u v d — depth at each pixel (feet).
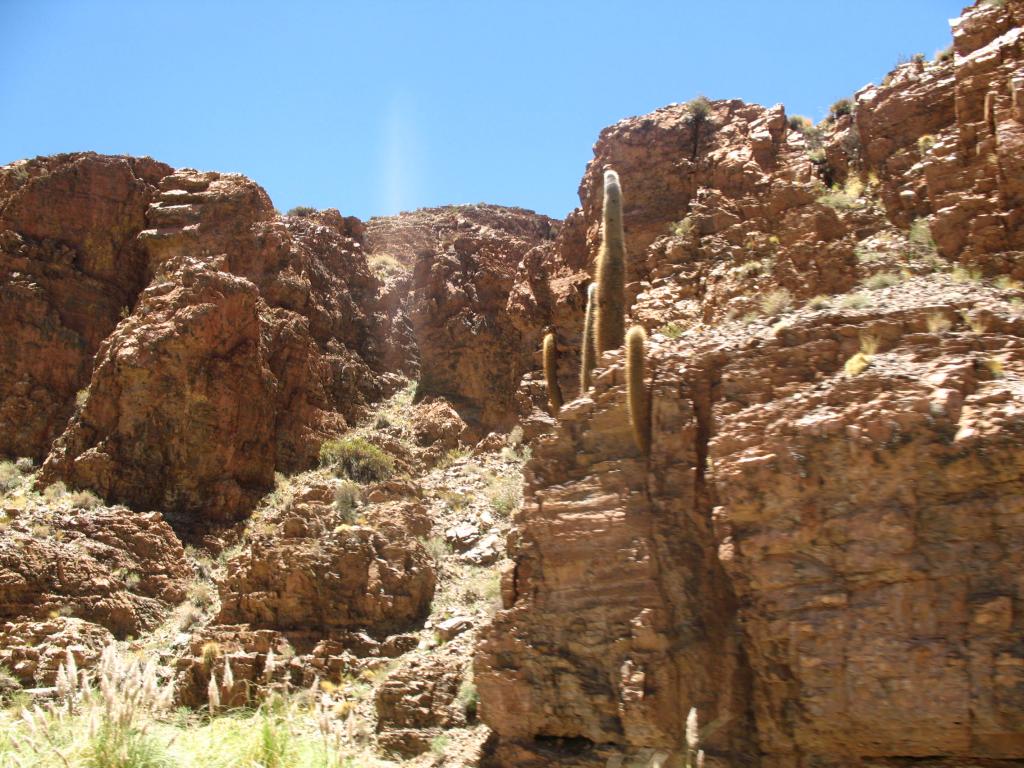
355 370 130.82
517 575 57.47
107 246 126.00
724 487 49.98
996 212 67.87
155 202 129.29
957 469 45.83
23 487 103.96
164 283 112.98
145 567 88.69
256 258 125.90
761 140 96.22
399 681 64.75
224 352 108.17
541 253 117.80
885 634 44.98
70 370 119.14
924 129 84.94
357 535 79.92
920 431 47.01
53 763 31.53
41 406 116.16
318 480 105.70
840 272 71.67
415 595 79.05
